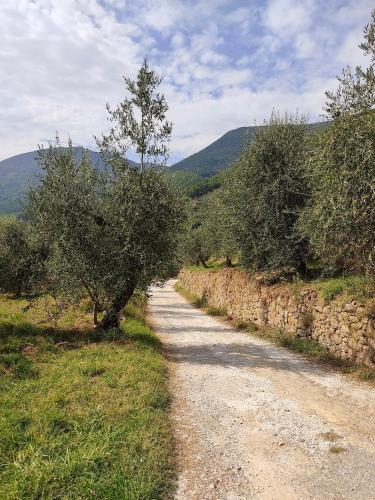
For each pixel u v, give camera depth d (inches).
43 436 237.9
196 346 585.9
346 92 382.9
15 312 613.0
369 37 366.6
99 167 541.0
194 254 1828.2
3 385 326.0
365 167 365.4
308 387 364.2
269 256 721.0
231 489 202.2
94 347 473.4
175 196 559.5
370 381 372.5
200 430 274.1
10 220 1222.9
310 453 237.6
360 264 427.8
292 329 592.4
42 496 183.0
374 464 221.9
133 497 182.5
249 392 354.0
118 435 245.0
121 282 517.3
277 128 719.1
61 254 506.0
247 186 723.4
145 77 538.6
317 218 440.5
